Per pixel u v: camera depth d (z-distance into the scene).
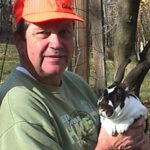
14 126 1.23
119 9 2.64
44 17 1.35
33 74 1.39
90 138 1.46
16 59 6.39
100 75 2.60
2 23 3.06
